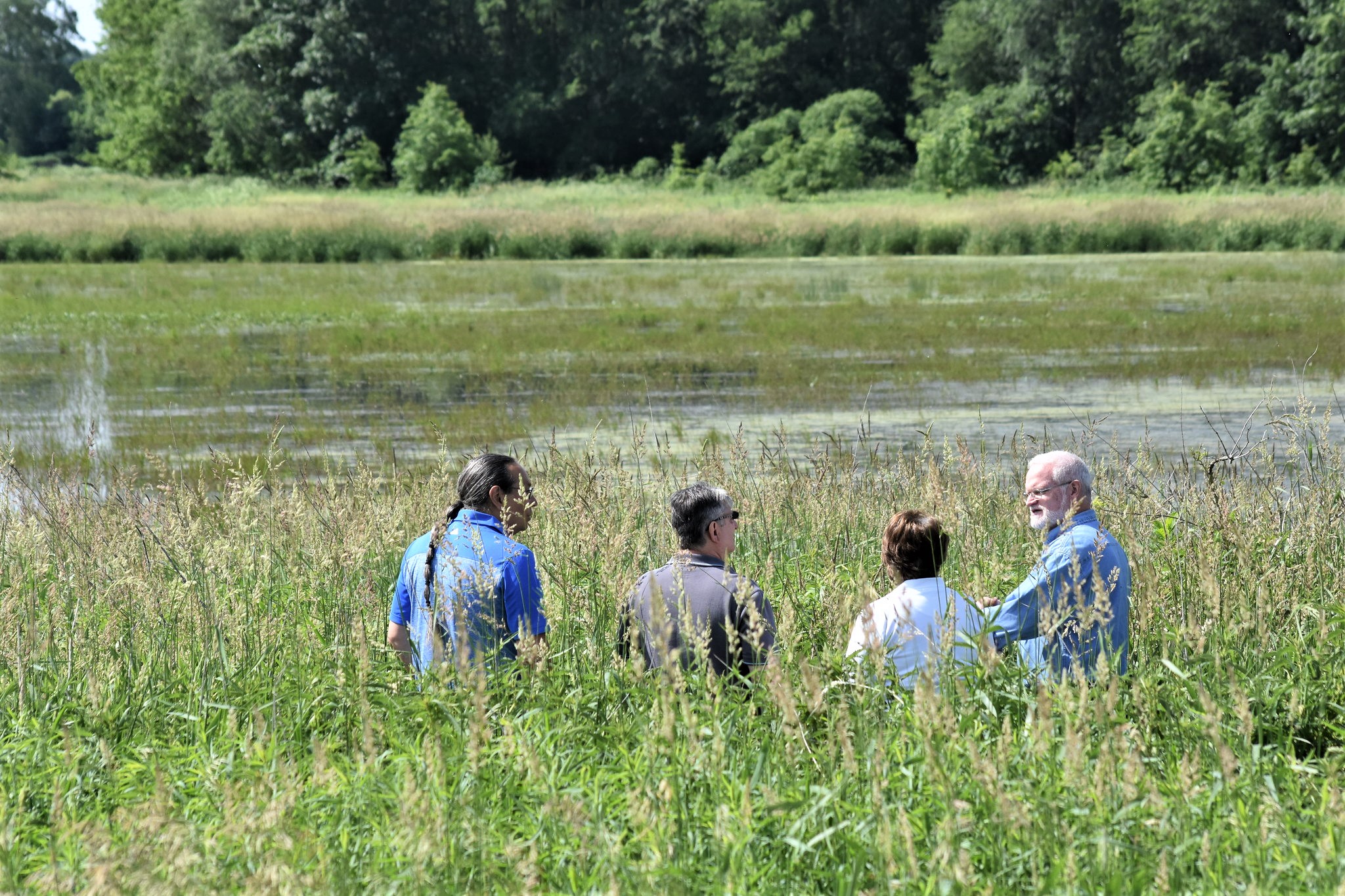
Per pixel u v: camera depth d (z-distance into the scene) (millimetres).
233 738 10188
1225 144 175750
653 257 122812
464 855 8078
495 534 11945
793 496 19938
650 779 8664
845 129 197250
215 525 18531
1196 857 8062
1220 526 13953
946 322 60750
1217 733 8438
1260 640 11258
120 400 41750
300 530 18188
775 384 43062
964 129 185750
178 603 13805
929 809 8531
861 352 51344
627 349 53406
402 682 11250
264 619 13492
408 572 12344
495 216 130125
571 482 18875
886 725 9828
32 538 18047
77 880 8023
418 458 31484
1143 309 64938
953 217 125625
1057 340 52812
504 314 68875
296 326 63938
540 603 11781
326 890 7512
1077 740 8078
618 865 7660
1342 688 11016
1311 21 184875
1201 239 115125
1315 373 42844
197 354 53000
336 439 34438
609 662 11688
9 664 12562
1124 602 11703
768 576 14773
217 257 120938
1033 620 11586
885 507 19719
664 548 16188
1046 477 12508
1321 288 75000
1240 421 34344
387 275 99438
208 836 8461
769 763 9203
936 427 34594
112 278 96875
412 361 50844
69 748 9805
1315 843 8250
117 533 17344
